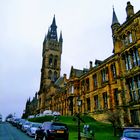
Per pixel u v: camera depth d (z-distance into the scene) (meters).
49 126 18.88
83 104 52.47
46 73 112.56
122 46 35.84
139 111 29.19
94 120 43.75
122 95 33.56
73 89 59.06
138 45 30.97
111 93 40.72
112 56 41.12
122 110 32.41
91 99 48.97
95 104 47.22
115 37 37.88
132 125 29.61
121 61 35.44
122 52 35.38
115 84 39.66
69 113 57.31
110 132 30.31
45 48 121.19
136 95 30.50
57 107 76.56
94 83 49.41
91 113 47.34
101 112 42.88
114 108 38.19
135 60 31.95
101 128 32.81
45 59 117.25
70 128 32.38
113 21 41.97
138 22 31.62
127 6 36.72
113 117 29.94
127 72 33.56
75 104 56.34
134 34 32.50
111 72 41.81
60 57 121.56
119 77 35.16
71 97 58.03
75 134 27.72
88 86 52.59
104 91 43.28
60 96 74.25
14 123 57.78
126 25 34.81
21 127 39.47
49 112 64.81
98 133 29.41
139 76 30.47
